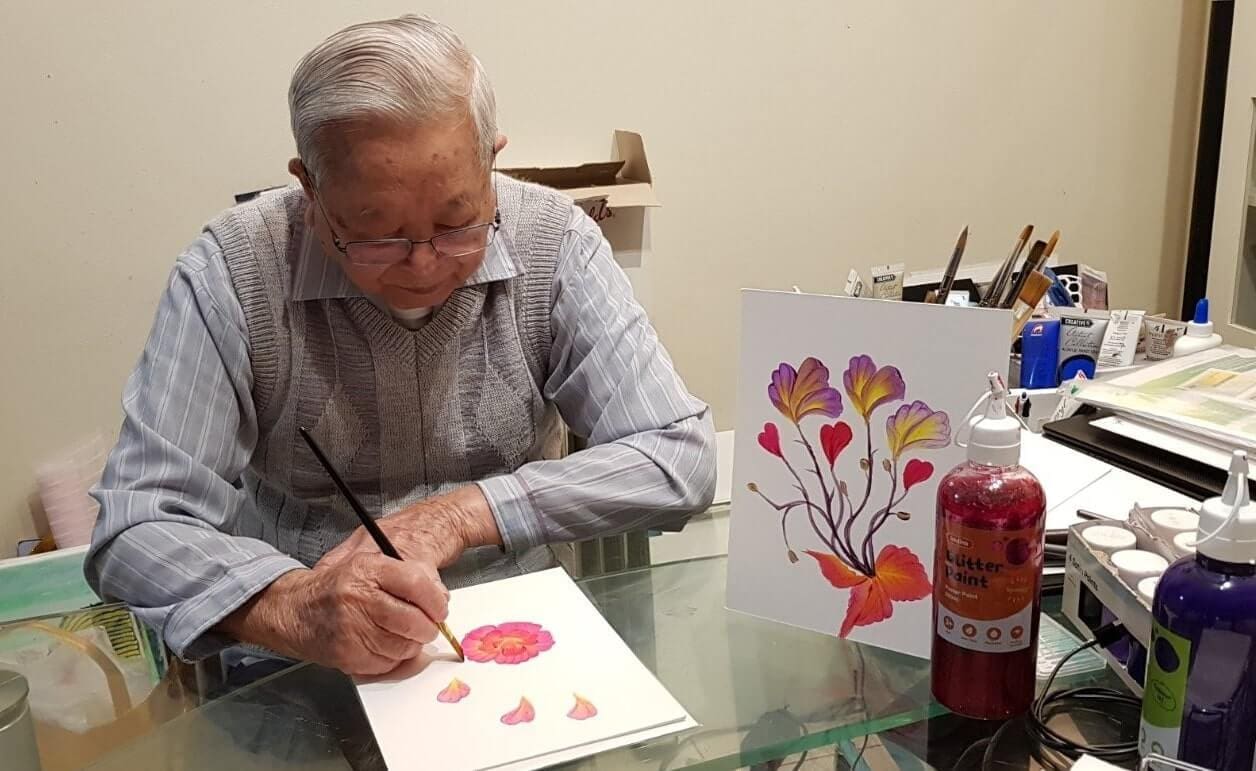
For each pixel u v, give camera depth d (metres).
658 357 1.30
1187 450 1.15
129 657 1.04
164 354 1.19
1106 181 2.41
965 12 2.19
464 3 1.85
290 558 1.05
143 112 1.74
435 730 0.79
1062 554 0.98
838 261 2.25
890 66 2.17
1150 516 0.88
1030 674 0.78
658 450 1.20
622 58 1.97
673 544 1.16
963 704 0.79
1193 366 1.38
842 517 0.90
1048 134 2.33
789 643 0.92
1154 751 0.69
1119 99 2.36
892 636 0.89
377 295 1.17
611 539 1.18
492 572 1.13
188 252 1.25
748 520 0.95
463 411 1.30
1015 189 2.35
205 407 1.19
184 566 1.03
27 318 1.76
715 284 2.16
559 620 0.94
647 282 2.09
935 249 2.32
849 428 0.89
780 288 2.21
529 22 1.90
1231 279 2.18
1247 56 2.06
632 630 0.95
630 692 0.83
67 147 1.72
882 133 2.20
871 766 0.79
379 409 1.26
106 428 1.85
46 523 1.84
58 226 1.74
